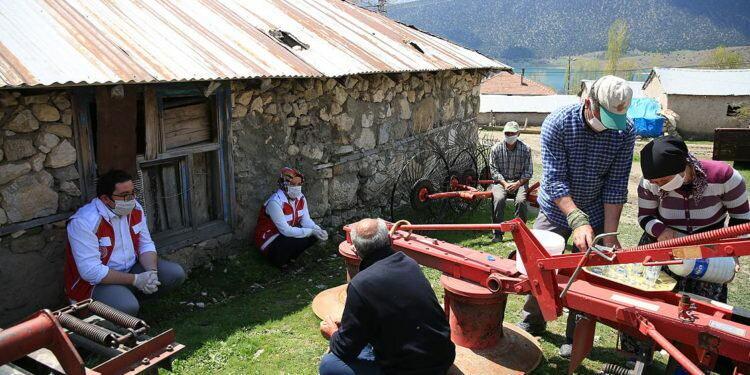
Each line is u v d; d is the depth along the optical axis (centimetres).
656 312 283
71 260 421
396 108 811
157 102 489
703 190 330
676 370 301
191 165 535
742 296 546
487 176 902
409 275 292
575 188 389
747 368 268
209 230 560
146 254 450
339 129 699
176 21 569
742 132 1475
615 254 282
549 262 308
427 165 871
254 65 531
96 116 449
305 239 574
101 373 240
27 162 415
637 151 2020
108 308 289
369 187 767
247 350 410
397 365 286
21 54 392
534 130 2742
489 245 688
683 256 258
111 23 500
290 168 611
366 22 929
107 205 421
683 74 2834
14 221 412
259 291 536
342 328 293
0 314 414
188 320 459
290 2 855
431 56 859
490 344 380
